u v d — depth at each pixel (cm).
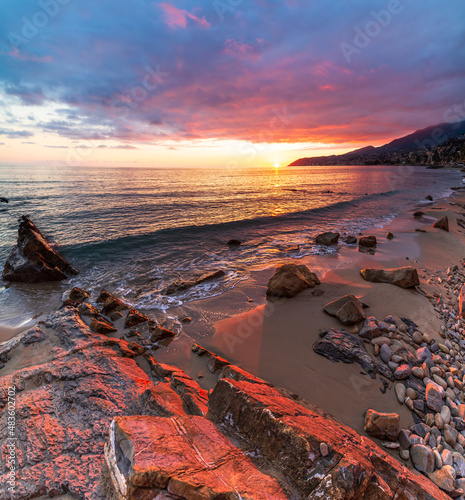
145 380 608
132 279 1308
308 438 326
